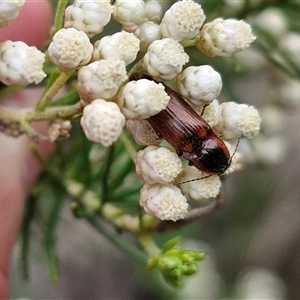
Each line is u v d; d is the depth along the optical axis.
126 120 0.06
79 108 0.06
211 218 0.22
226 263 0.22
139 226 0.08
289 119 0.22
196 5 0.06
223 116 0.06
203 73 0.06
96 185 0.09
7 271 0.09
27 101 0.10
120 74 0.05
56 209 0.09
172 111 0.06
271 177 0.21
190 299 0.20
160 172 0.06
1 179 0.09
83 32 0.06
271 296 0.20
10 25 0.09
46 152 0.10
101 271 0.22
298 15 0.10
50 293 0.21
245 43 0.06
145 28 0.06
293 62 0.10
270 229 0.22
